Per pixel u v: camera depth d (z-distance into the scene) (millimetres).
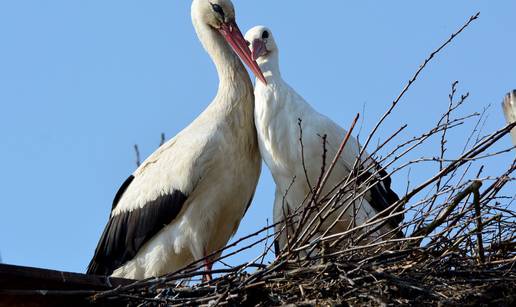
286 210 13203
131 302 10102
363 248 10352
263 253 10492
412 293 9984
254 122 13461
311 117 13086
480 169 10703
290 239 11102
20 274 9703
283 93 13164
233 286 10078
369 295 9797
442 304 9664
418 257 10445
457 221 10734
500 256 10852
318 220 11812
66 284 9977
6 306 10016
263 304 10000
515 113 12062
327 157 12992
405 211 10430
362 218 12695
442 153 11070
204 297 10008
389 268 10211
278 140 13062
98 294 9906
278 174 13172
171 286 10289
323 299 9914
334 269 10023
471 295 9945
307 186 13055
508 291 10109
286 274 10031
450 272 10203
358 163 11516
